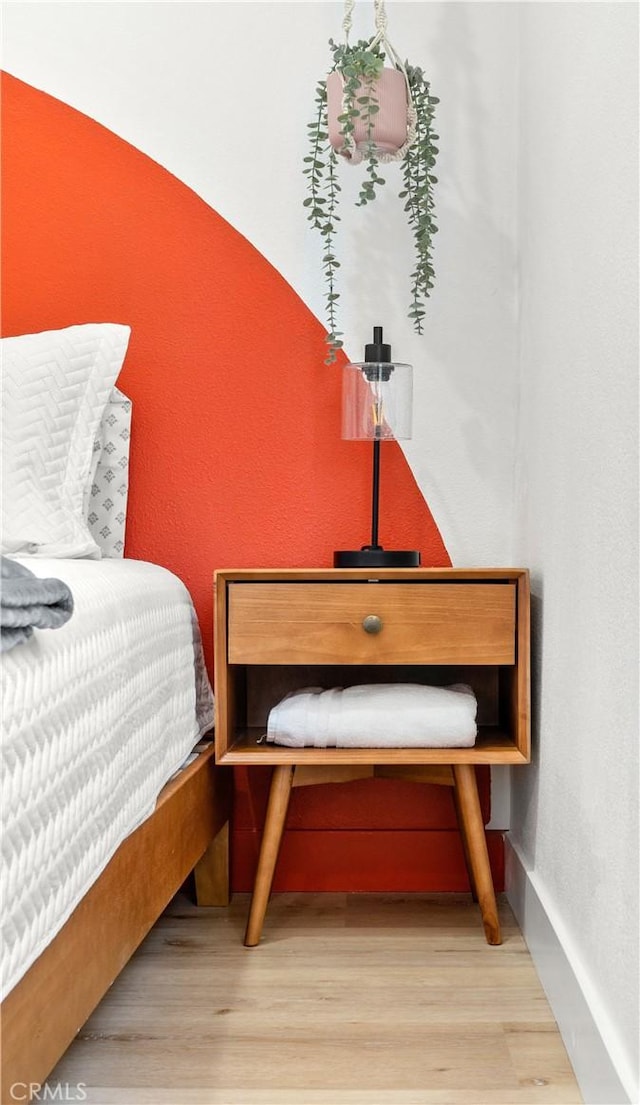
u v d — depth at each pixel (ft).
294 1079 3.34
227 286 5.58
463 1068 3.42
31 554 4.38
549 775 4.30
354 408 5.10
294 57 5.57
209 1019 3.81
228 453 5.59
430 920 4.99
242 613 4.55
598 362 3.43
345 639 4.53
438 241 5.55
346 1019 3.81
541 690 4.55
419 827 5.51
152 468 5.59
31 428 4.57
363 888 5.49
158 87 5.59
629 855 2.89
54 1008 2.64
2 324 5.60
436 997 4.01
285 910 5.16
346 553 4.94
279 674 5.57
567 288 4.03
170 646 4.43
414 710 4.61
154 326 5.60
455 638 4.53
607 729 3.22
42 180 5.60
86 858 2.89
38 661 2.64
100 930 3.08
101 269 5.61
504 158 5.51
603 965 3.18
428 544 5.56
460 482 5.55
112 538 5.49
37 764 2.54
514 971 4.29
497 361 5.53
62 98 5.60
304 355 5.57
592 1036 3.13
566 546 3.99
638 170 2.93
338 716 4.62
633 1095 2.66
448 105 5.52
